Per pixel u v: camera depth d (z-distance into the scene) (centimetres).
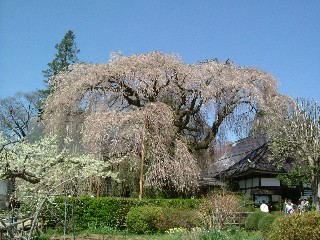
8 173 1409
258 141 3131
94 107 2339
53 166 1645
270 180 2697
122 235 1761
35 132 3047
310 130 2408
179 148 2303
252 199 2684
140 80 2370
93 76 2341
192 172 2292
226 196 2098
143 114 2239
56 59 4672
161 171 2211
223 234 1419
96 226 1905
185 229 1644
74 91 2317
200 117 2636
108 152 2256
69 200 1805
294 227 1109
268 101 2619
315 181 2297
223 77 2492
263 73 2714
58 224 1725
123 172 2328
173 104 2517
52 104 2352
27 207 1330
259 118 2625
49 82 2598
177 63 2433
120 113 2267
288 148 2478
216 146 2681
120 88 2384
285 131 2486
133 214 1844
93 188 2275
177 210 1909
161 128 2266
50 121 2320
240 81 2519
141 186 2145
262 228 1636
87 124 2198
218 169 3319
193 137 2652
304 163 2453
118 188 2388
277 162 2559
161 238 1586
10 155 1466
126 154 2227
